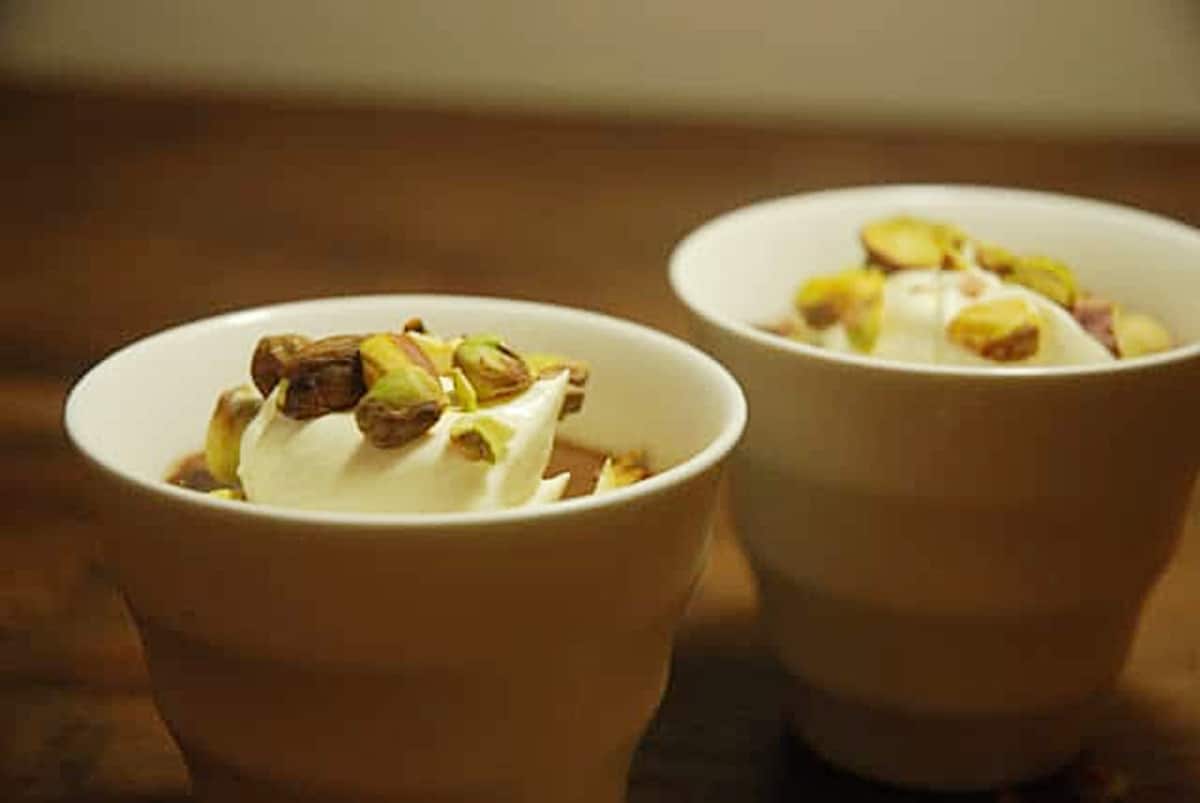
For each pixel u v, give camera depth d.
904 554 0.46
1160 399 0.44
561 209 0.77
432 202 0.77
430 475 0.39
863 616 0.47
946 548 0.45
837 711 0.48
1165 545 0.47
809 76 0.97
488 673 0.38
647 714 0.41
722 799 0.47
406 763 0.39
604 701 0.40
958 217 0.53
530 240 0.73
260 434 0.40
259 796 0.40
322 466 0.40
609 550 0.38
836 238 0.53
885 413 0.44
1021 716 0.47
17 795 0.45
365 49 0.98
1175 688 0.50
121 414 0.42
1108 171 0.82
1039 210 0.53
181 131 0.87
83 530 0.54
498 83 0.98
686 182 0.81
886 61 0.96
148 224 0.73
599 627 0.39
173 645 0.40
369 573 0.37
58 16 0.99
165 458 0.43
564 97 0.98
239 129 0.87
